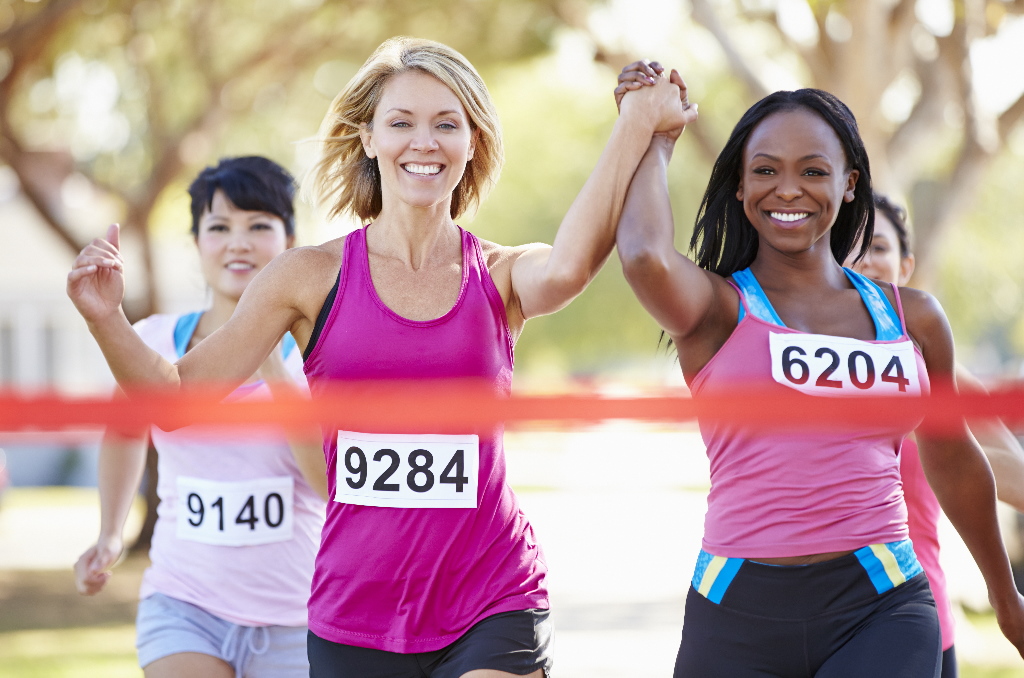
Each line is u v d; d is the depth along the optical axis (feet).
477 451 14.87
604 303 147.33
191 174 64.28
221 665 18.81
